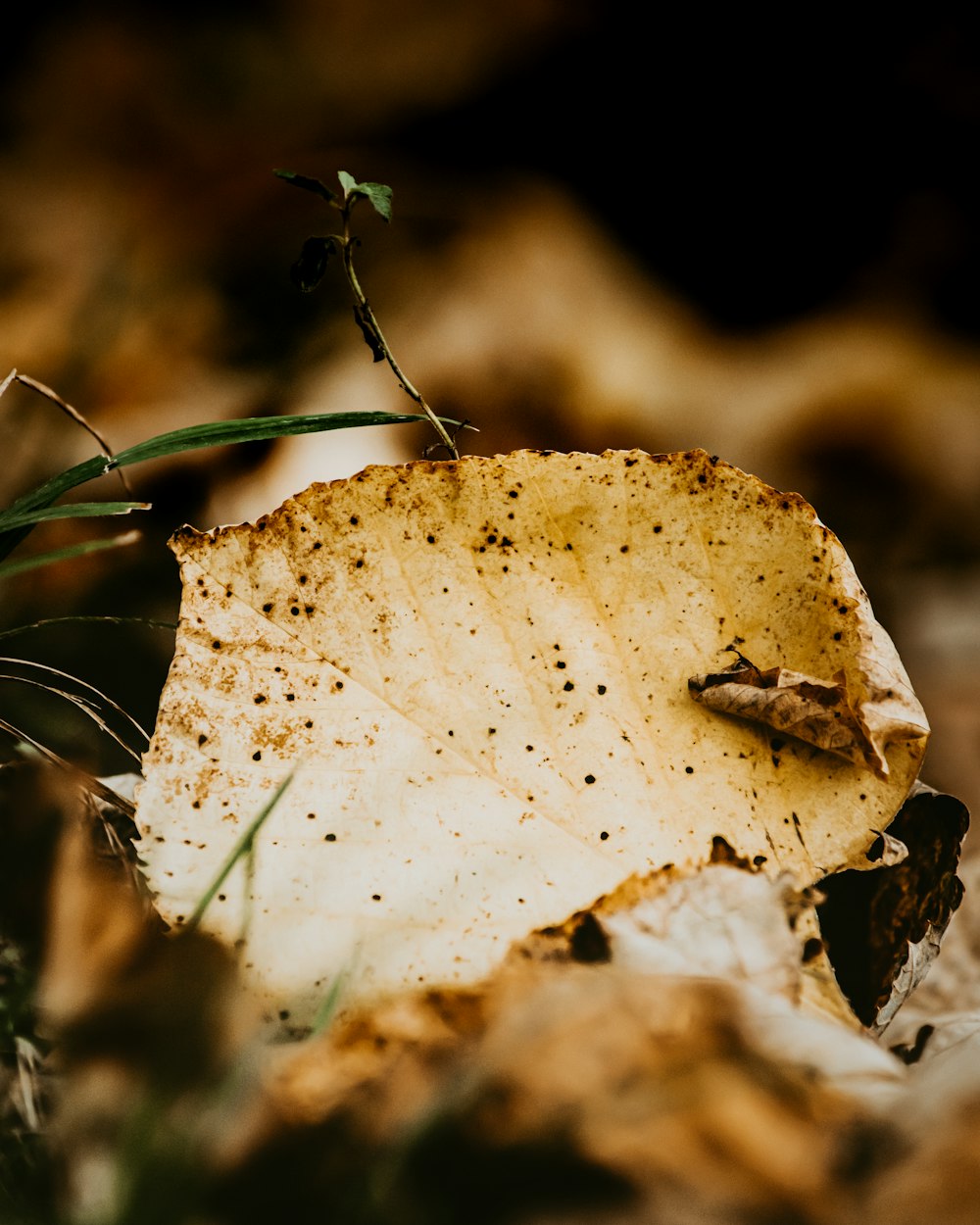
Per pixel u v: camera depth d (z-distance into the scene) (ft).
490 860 1.06
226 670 1.09
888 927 1.11
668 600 1.12
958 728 1.52
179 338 2.04
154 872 1.04
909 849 1.12
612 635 1.11
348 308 2.16
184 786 1.07
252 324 2.09
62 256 2.34
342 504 1.11
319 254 1.15
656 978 1.01
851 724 1.08
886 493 2.18
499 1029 0.99
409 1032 1.00
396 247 2.40
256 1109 0.97
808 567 1.11
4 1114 0.99
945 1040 1.08
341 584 1.11
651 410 2.25
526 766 1.09
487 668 1.10
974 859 1.22
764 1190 0.94
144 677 1.37
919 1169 0.94
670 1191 0.94
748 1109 0.96
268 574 1.11
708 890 1.05
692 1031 0.98
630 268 2.69
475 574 1.12
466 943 1.03
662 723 1.10
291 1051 0.99
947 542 2.06
